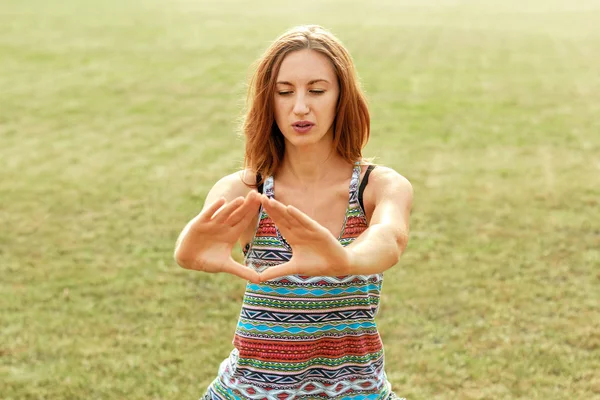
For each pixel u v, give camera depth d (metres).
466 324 5.02
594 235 6.60
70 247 6.44
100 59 16.42
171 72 15.17
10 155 9.45
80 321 5.11
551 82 14.43
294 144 2.21
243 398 2.31
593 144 9.94
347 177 2.33
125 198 7.74
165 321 5.11
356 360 2.32
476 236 6.60
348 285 2.25
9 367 4.52
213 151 9.73
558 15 26.55
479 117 11.62
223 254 1.97
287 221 1.89
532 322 5.04
